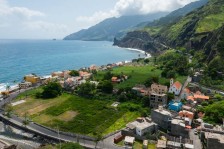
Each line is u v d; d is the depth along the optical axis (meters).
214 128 133.88
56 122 157.12
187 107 163.88
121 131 137.88
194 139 132.25
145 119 148.38
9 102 194.25
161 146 121.56
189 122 143.50
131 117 162.12
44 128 149.75
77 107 181.12
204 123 139.25
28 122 155.00
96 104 186.25
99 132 142.12
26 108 181.50
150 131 138.12
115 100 192.50
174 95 192.75
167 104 177.00
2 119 164.75
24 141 138.88
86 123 155.00
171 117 144.12
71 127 149.88
